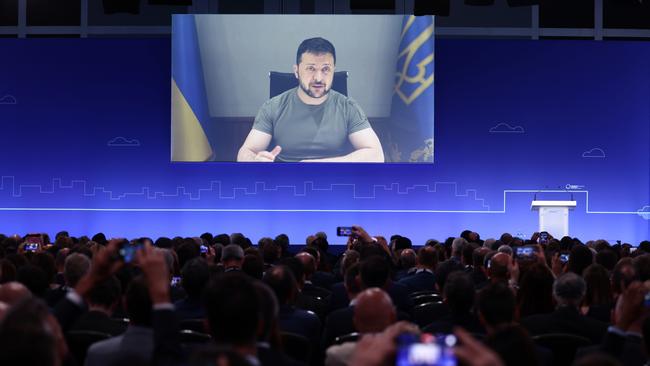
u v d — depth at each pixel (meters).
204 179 22.09
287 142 21.52
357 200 22.12
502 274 7.81
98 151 22.12
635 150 22.27
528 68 22.27
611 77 22.30
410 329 3.42
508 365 3.22
